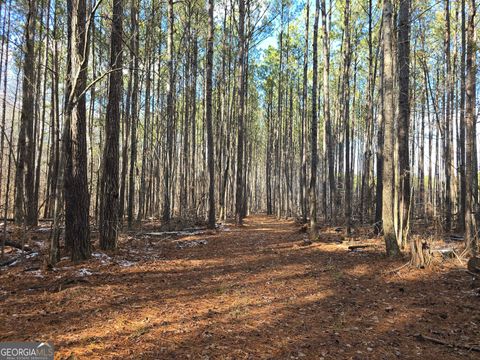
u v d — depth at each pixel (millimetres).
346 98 17203
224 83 26562
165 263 9219
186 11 22547
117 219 10289
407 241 10875
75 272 7359
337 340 4512
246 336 4629
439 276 7488
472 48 10695
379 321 5184
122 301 5895
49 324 4805
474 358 4035
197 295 6477
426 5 16750
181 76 25469
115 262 8648
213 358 3980
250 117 37938
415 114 23672
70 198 8609
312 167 13828
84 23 8539
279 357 4043
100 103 20125
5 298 5762
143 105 23438
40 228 14023
